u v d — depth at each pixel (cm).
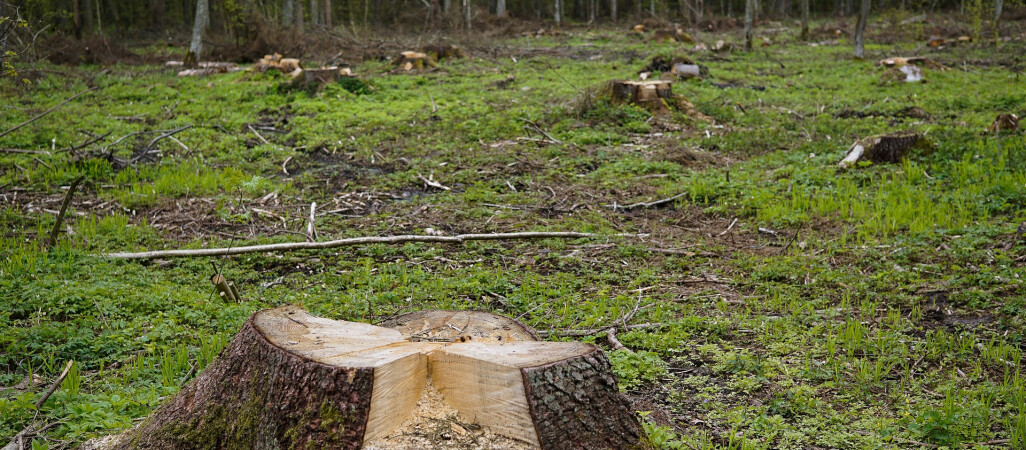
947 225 947
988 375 552
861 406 501
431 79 2278
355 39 3052
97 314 655
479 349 337
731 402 518
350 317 671
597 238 955
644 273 820
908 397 514
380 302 720
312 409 312
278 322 366
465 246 932
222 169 1327
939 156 1238
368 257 891
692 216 1079
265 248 863
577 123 1591
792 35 3666
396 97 1958
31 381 510
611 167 1312
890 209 1005
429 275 816
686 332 647
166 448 354
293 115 1767
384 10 4659
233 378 350
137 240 937
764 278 804
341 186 1246
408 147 1470
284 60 2306
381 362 313
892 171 1205
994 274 759
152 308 677
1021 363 571
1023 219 934
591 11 5031
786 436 461
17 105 1841
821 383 543
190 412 360
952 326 657
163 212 1086
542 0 5825
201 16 2717
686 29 3819
